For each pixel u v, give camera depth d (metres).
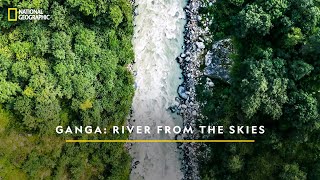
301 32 26.89
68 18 27.47
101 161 28.86
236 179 28.58
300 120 25.94
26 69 26.88
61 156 27.81
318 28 27.05
